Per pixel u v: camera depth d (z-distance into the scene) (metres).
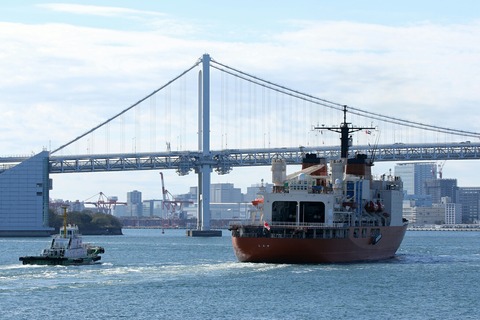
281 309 178.62
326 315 173.88
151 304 181.38
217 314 172.88
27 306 176.62
